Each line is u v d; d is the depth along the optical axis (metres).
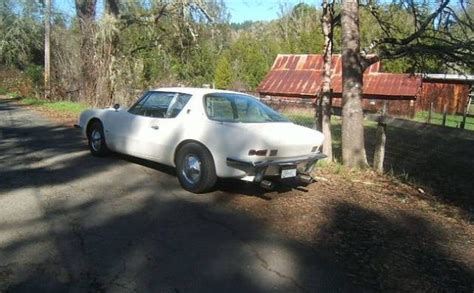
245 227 5.07
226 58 39.59
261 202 6.01
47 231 4.68
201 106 6.48
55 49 26.39
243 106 6.79
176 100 6.88
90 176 7.01
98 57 19.91
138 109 7.54
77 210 5.38
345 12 8.39
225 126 6.06
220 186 6.69
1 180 6.63
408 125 7.98
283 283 3.81
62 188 6.29
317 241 4.77
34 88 28.36
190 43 22.53
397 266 4.28
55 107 20.09
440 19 8.62
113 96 19.30
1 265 3.87
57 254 4.14
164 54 22.02
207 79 34.00
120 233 4.71
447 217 5.99
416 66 9.55
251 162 5.68
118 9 21.27
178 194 6.21
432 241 5.00
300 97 29.38
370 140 14.05
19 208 5.37
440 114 29.17
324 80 8.88
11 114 17.27
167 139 6.70
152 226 4.96
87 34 20.64
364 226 5.32
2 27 36.16
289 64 32.56
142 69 20.61
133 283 3.66
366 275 4.05
